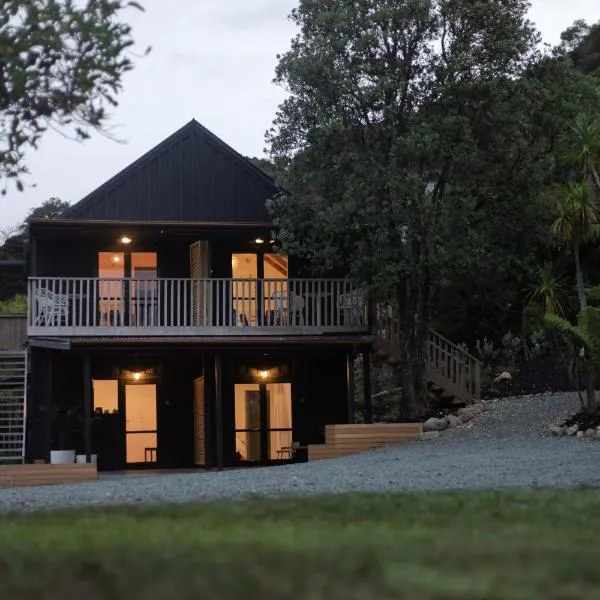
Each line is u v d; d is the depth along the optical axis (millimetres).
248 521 7965
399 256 23391
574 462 15711
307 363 26828
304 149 24016
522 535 6738
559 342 25812
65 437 25266
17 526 8383
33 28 10078
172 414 26172
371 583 4668
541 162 24016
